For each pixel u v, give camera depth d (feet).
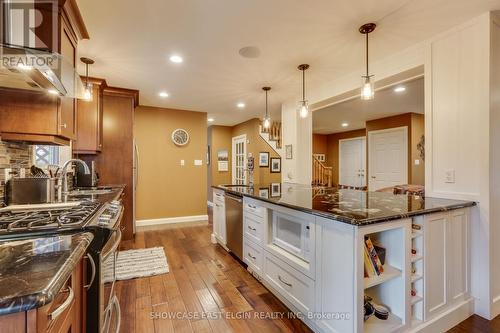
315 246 5.64
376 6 6.29
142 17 6.63
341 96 11.55
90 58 9.06
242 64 9.73
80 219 4.62
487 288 6.50
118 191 9.62
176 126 17.34
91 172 11.13
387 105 17.44
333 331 5.12
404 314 5.30
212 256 10.57
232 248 10.25
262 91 13.15
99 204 6.45
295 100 14.32
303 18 6.79
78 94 6.43
